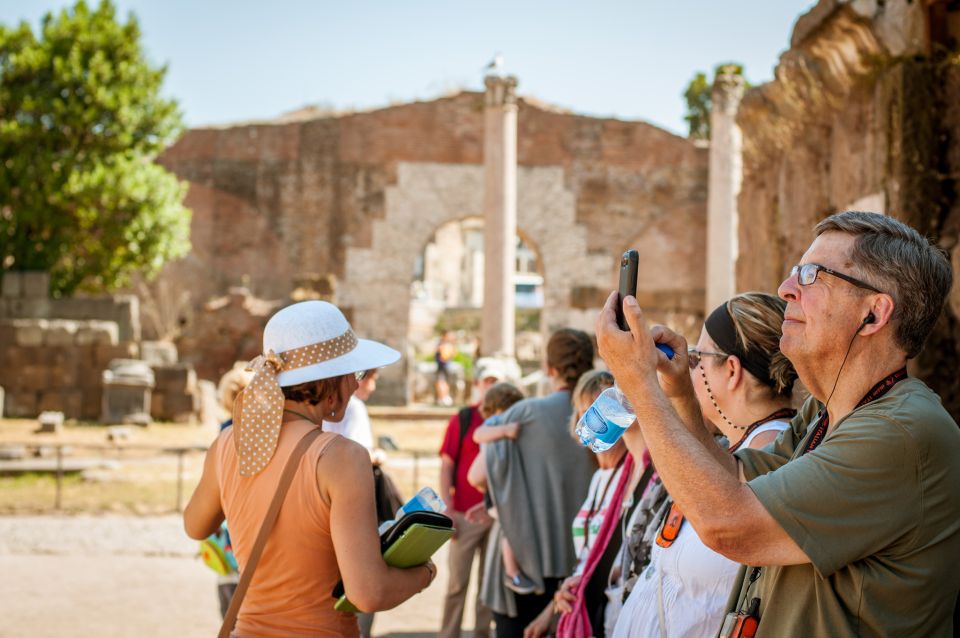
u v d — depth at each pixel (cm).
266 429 304
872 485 208
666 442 223
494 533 595
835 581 217
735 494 215
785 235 752
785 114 735
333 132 3194
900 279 225
